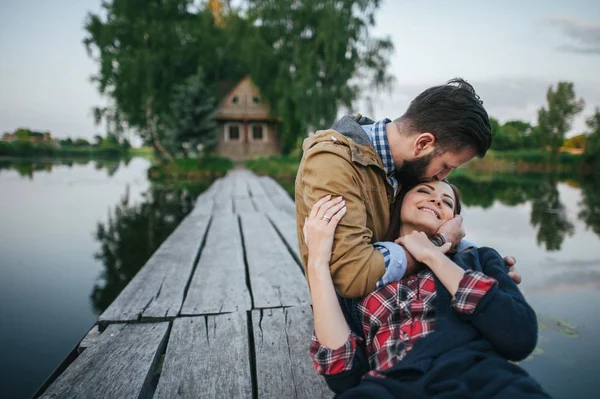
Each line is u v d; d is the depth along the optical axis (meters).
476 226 8.27
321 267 1.24
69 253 7.00
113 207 12.34
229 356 1.98
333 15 24.55
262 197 9.53
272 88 28.75
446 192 1.50
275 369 1.86
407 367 1.07
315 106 23.91
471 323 1.15
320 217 1.26
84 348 2.15
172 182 21.00
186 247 4.34
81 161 46.84
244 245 4.48
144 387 1.73
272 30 27.80
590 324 3.36
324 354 1.20
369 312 1.24
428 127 1.34
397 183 1.55
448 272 1.20
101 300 4.75
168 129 26.09
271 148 32.69
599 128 30.06
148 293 2.85
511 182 20.88
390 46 26.16
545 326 3.33
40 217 10.52
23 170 29.75
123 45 29.20
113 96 29.83
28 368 3.19
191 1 31.66
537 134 33.88
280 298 2.76
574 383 2.51
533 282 4.59
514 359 1.13
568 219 9.14
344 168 1.31
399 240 1.34
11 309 4.43
